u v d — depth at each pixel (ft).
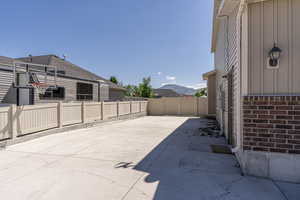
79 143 17.26
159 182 8.85
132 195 7.57
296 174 8.77
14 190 8.01
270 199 7.22
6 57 41.47
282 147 9.02
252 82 9.55
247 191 7.88
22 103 32.55
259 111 9.42
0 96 29.55
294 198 7.28
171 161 12.10
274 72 9.20
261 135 9.39
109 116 33.73
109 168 10.78
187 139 19.36
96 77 60.49
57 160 12.25
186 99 50.55
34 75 32.65
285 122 8.98
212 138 19.94
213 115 41.78
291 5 9.00
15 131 16.84
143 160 12.32
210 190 8.00
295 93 8.93
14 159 12.45
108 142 17.76
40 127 19.95
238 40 10.94
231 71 16.16
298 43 8.90
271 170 9.18
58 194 7.66
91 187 8.32
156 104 53.06
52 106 21.76
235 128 13.35
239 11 10.33
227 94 18.17
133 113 43.60
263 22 9.36
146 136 20.95
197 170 10.43
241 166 10.00
